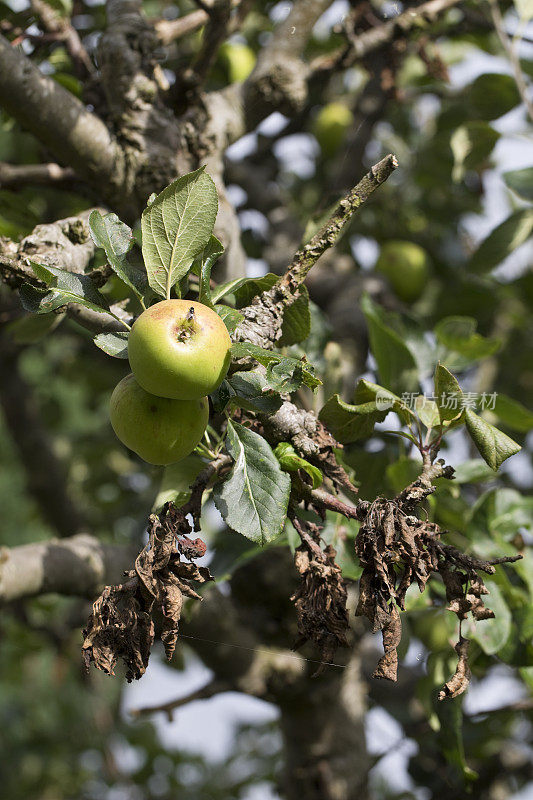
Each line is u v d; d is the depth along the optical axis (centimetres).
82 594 170
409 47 252
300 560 127
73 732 474
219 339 122
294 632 184
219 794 378
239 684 185
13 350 288
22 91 152
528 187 194
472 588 122
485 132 194
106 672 120
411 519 122
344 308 250
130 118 158
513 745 257
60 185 171
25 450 299
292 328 136
